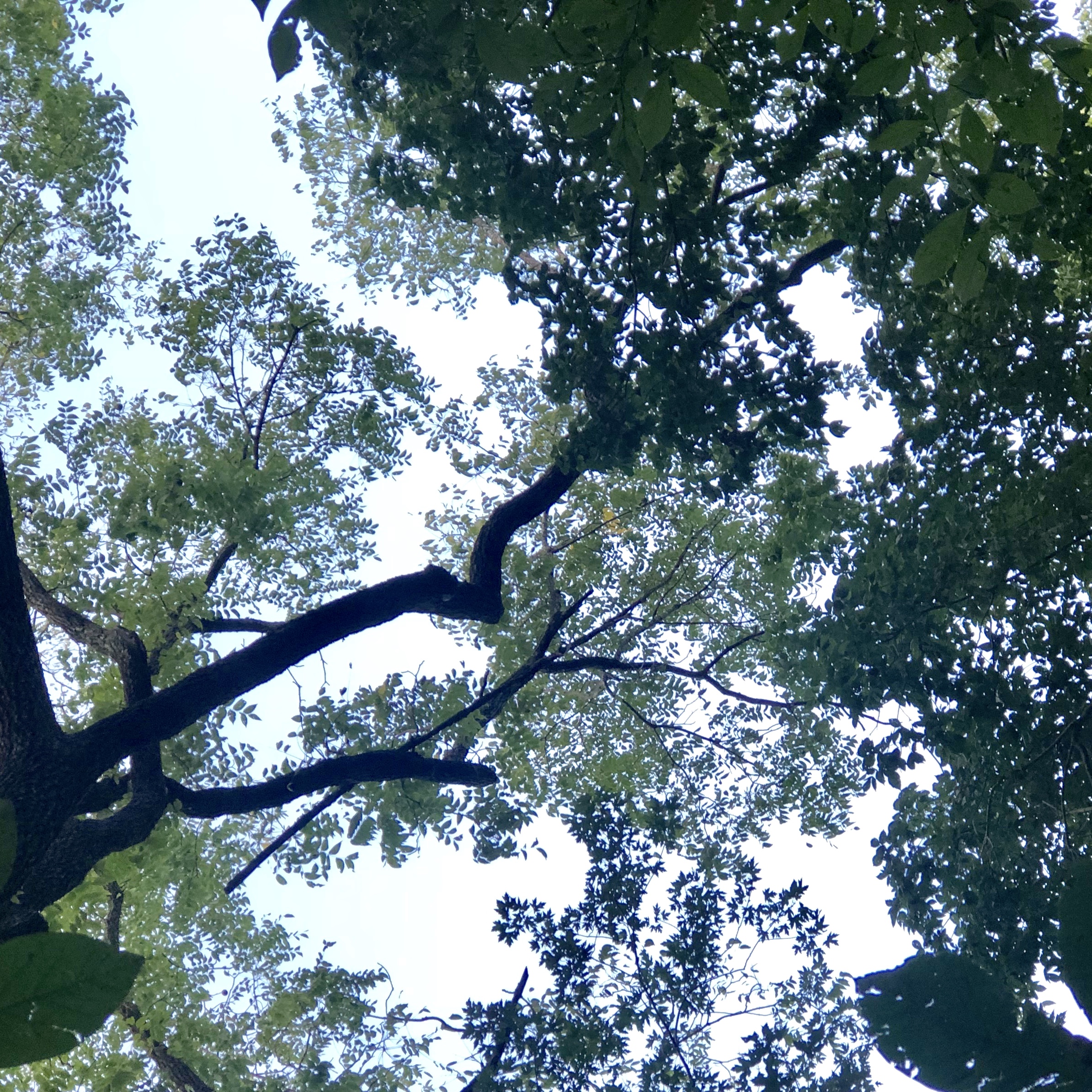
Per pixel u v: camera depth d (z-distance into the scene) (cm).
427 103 806
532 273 888
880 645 816
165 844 869
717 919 777
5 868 53
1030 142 278
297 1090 903
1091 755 753
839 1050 723
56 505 984
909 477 870
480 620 1020
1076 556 779
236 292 1046
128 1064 844
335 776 916
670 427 823
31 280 1130
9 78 1055
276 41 200
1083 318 835
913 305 784
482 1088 693
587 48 330
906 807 879
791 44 336
